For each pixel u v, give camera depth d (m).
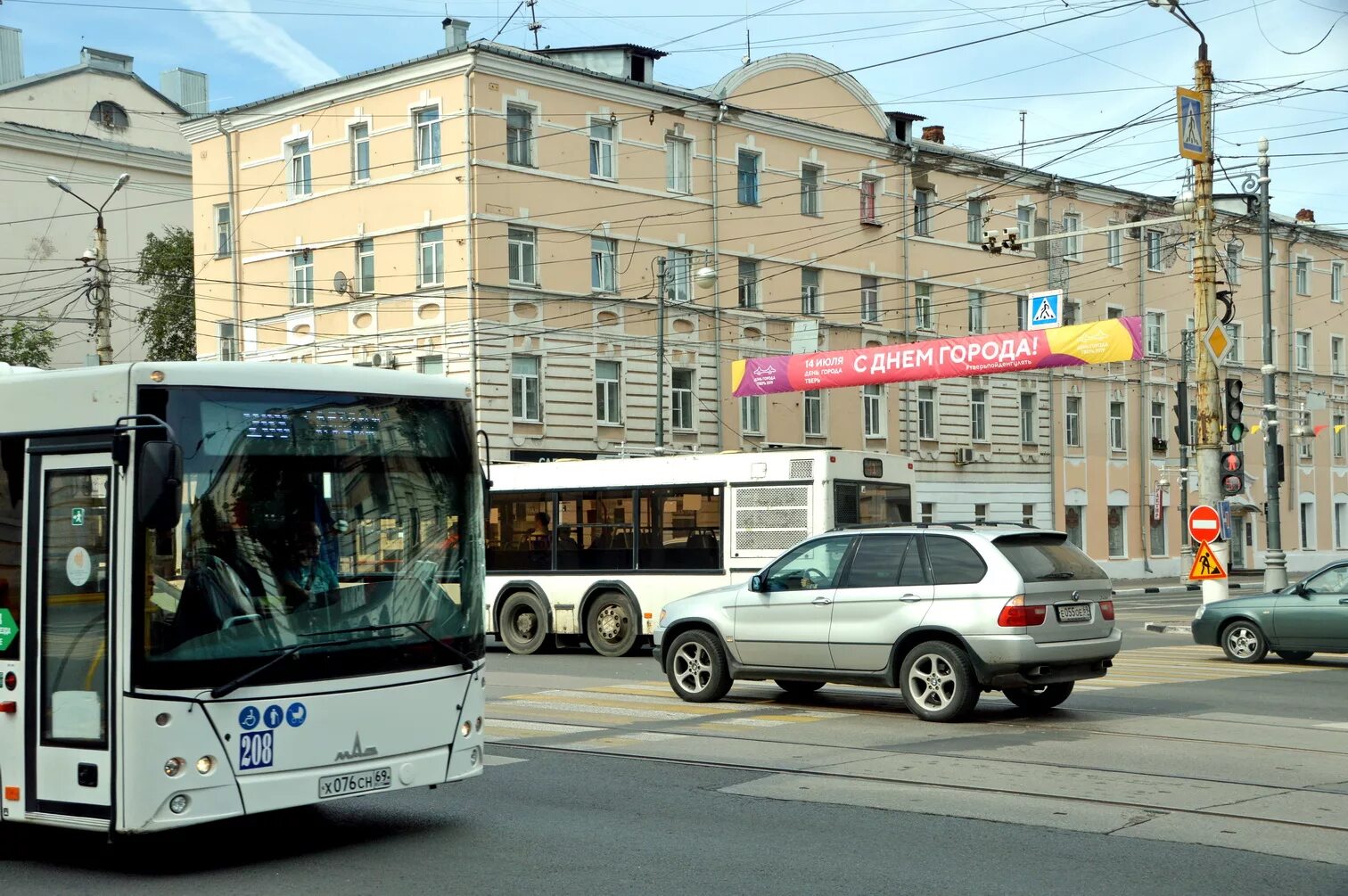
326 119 38.75
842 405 43.59
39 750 7.95
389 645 8.34
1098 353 27.55
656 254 39.16
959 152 47.78
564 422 37.12
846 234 43.69
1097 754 11.23
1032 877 7.39
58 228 49.22
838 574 13.80
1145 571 53.00
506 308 36.06
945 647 12.95
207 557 7.76
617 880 7.50
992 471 48.16
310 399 8.31
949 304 46.72
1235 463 24.42
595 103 37.88
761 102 41.56
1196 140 24.20
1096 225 51.28
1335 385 61.69
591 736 12.78
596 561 22.30
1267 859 7.77
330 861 8.20
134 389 7.80
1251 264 57.47
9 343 45.78
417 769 8.41
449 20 38.06
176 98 55.16
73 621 7.88
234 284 41.19
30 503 8.15
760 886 7.29
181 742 7.54
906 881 7.35
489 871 7.80
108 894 7.58
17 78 50.69
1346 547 62.50
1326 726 12.91
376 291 37.62
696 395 40.09
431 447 8.83
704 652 14.92
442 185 36.09
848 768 10.75
